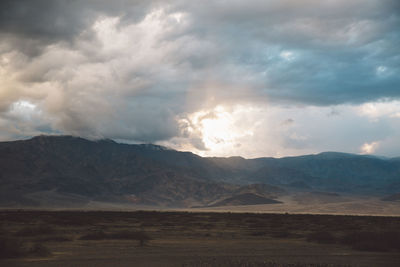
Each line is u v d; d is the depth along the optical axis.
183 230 58.66
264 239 44.88
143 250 33.22
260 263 26.58
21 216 98.06
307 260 28.72
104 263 26.64
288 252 32.91
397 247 35.44
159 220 91.75
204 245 37.72
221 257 29.66
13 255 29.16
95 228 61.12
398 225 79.38
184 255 30.55
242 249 34.69
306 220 100.00
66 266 25.47
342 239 39.94
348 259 29.44
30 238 42.09
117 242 39.03
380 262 28.28
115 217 102.81
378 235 37.94
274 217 118.56
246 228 65.81
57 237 40.88
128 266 25.53
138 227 65.25
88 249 33.66
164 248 34.78
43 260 27.80
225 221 91.25
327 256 30.80
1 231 50.06
